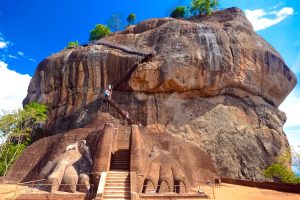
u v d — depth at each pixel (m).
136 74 34.53
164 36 37.78
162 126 33.47
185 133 32.94
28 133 36.00
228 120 33.97
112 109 32.34
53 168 16.03
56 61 38.81
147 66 34.12
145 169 15.71
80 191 14.16
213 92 35.31
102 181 13.46
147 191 14.73
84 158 16.34
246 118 35.16
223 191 17.88
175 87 34.66
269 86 38.12
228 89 36.03
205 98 35.78
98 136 17.14
